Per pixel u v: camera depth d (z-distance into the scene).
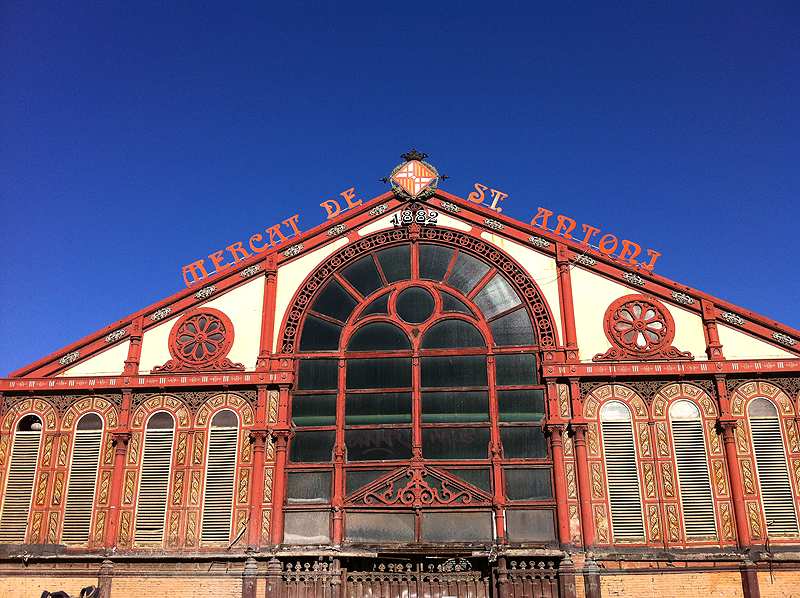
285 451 24.03
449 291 25.95
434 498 23.36
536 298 25.47
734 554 21.88
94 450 24.42
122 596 22.52
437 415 24.36
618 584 21.81
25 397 25.14
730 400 23.73
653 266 25.42
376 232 26.88
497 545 22.44
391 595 22.50
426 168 27.42
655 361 24.14
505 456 23.70
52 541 23.42
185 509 23.58
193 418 24.61
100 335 25.64
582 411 23.81
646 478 23.12
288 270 26.45
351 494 23.58
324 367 25.20
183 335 25.66
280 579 22.45
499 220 26.66
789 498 22.52
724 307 24.61
